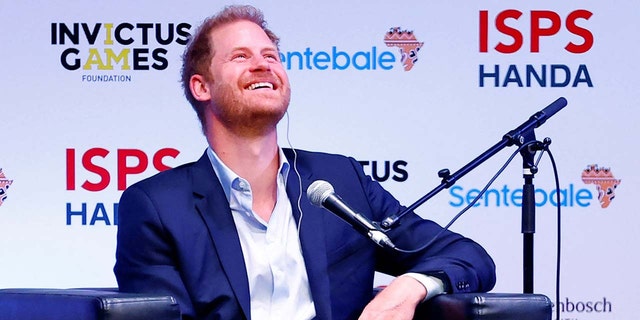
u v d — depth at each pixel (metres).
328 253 6.51
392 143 9.36
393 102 9.36
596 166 9.34
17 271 9.24
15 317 5.66
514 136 6.68
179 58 9.33
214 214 6.39
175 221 6.30
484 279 6.44
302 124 9.34
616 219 9.35
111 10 9.29
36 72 9.27
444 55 9.35
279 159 6.63
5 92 9.26
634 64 9.35
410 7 9.36
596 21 9.34
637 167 9.34
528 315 5.77
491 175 9.33
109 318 5.18
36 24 9.27
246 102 6.40
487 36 9.35
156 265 6.25
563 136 9.33
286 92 6.58
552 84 9.35
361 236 6.64
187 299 6.16
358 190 6.80
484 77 9.36
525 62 9.35
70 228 9.28
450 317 5.88
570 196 9.33
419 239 6.75
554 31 9.34
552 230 9.32
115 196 9.31
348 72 9.36
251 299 6.40
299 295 6.47
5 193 9.24
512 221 9.34
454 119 9.36
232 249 6.31
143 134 9.33
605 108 9.34
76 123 9.29
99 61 9.30
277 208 6.56
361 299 6.55
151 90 9.33
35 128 9.27
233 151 6.52
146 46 9.31
